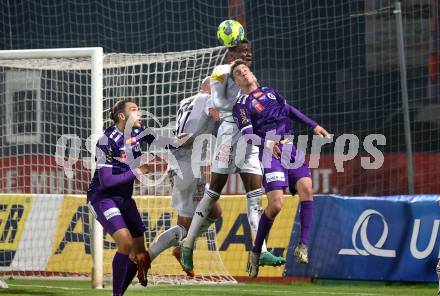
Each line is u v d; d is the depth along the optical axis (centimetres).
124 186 1808
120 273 1800
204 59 2995
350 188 3522
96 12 4347
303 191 2042
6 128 3120
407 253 2695
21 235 2927
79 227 2877
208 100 2203
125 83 2750
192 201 2219
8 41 4356
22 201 2953
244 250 2858
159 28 4362
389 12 3694
